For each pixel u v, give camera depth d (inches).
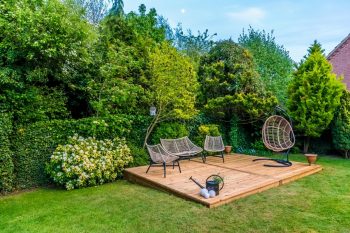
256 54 446.3
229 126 357.4
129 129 263.4
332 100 316.5
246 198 174.1
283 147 272.5
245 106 323.6
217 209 156.5
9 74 212.5
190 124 322.0
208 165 261.0
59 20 222.7
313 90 321.7
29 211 161.0
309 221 138.9
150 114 288.2
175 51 285.0
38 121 225.9
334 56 443.2
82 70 279.3
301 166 249.8
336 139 320.5
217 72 342.0
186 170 240.2
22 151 207.9
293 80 350.6
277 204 163.0
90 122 237.3
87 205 169.5
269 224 136.2
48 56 224.7
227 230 130.9
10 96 212.2
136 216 150.1
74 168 204.8
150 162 249.6
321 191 187.5
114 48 289.6
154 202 172.1
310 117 323.3
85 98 292.2
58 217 150.8
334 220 139.6
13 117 212.2
